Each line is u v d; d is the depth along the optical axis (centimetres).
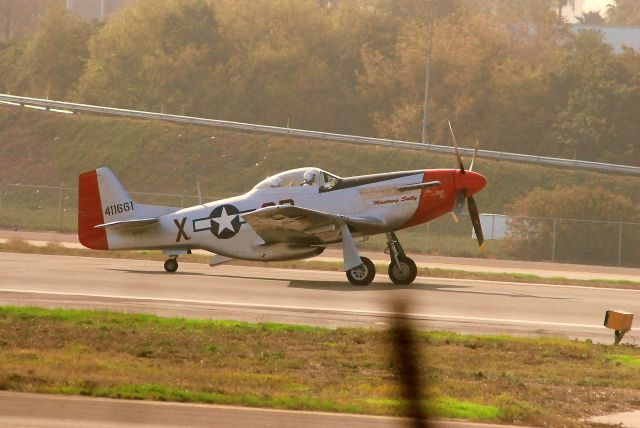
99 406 4291
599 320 8412
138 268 11756
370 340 6469
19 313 6844
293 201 10806
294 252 10838
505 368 5803
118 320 6744
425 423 4394
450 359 5972
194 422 4138
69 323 6506
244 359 5634
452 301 9294
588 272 16800
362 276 10456
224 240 11044
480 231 11056
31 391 4469
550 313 8744
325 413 4434
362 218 10594
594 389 5366
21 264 11462
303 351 5984
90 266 11694
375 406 4594
